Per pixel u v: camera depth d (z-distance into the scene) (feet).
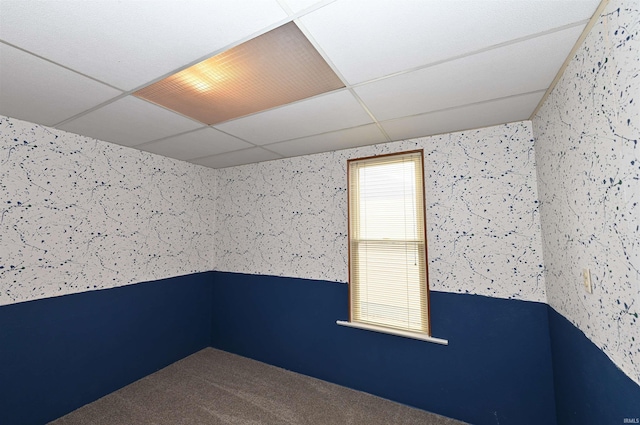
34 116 6.52
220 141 8.48
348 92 5.45
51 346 7.17
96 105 5.95
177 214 10.68
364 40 3.92
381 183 8.59
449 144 7.72
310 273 9.71
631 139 2.85
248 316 10.94
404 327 7.95
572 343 4.89
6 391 6.42
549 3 3.25
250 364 10.22
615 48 3.07
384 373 8.14
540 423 6.32
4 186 6.48
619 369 3.33
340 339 8.93
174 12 3.36
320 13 3.41
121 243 8.82
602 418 3.84
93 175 8.16
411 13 3.41
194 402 7.85
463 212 7.45
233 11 3.36
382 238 8.45
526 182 6.77
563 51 4.16
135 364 9.04
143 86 5.17
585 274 4.18
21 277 6.72
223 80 5.00
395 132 7.69
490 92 5.45
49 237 7.21
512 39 3.89
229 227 11.77
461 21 3.54
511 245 6.87
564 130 4.74
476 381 7.02
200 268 11.54
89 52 4.11
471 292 7.24
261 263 10.82
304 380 9.11
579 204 4.27
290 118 6.72
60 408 7.25
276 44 4.01
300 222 10.05
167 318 10.15
